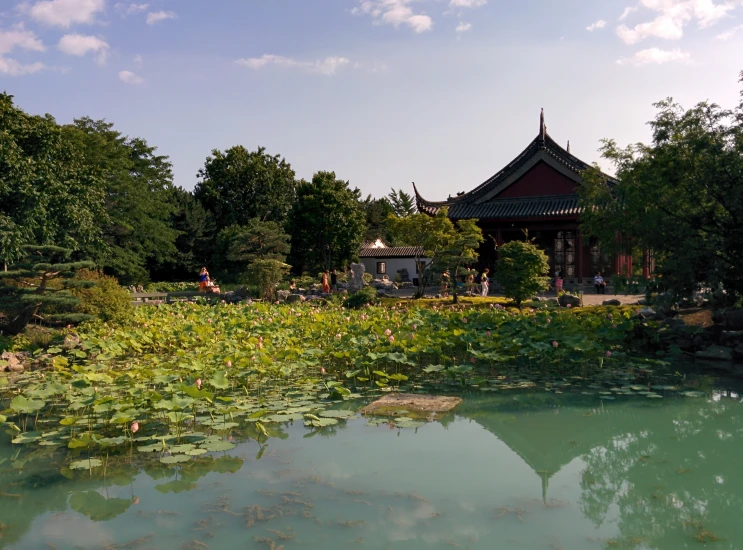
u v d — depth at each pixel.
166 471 6.11
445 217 23.33
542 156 31.78
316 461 6.34
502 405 8.76
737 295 13.26
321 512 5.07
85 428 7.65
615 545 4.50
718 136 12.26
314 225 43.03
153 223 35.94
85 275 16.81
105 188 32.06
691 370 11.15
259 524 4.86
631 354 12.77
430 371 10.20
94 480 5.92
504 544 4.50
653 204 13.32
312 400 8.94
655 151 13.09
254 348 11.12
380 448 6.79
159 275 44.59
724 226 12.78
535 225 31.77
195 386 7.84
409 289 33.94
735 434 7.38
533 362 11.86
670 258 12.63
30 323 15.59
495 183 32.72
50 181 20.67
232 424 7.43
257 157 49.59
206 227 45.53
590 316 15.12
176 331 14.06
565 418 8.06
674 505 5.28
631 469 6.17
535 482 5.78
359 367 11.34
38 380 10.98
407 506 5.20
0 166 19.48
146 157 39.97
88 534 4.73
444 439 7.15
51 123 23.02
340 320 15.55
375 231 61.00
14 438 7.22
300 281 32.94
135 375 9.40
